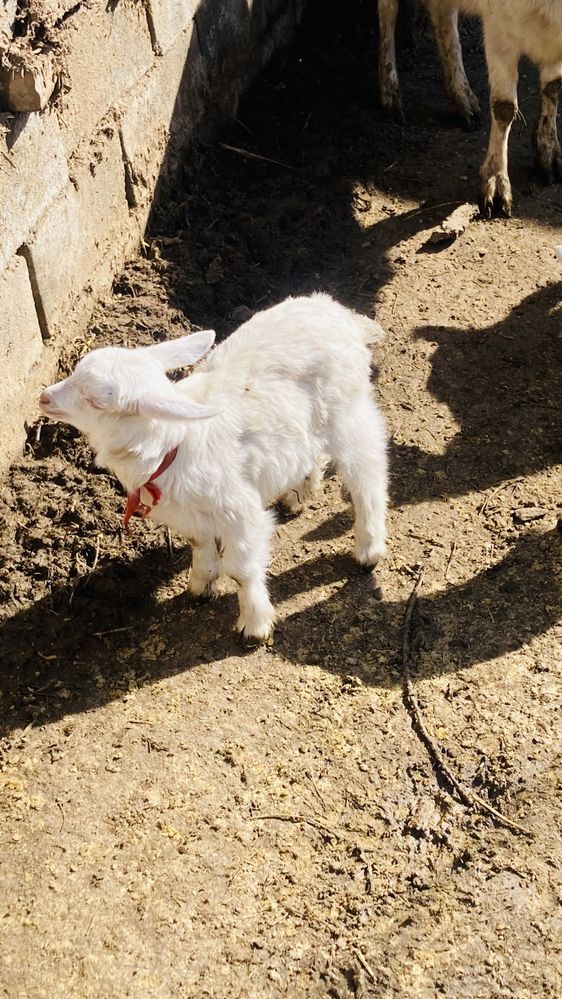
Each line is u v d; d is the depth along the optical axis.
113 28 1.85
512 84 2.13
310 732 1.33
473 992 1.09
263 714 1.35
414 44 2.91
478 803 1.25
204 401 1.31
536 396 1.82
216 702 1.36
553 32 2.02
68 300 1.76
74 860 1.21
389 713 1.35
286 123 2.48
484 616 1.46
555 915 1.15
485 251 2.16
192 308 1.93
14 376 1.60
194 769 1.29
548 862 1.19
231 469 1.31
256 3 2.50
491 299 2.03
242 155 2.35
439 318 1.99
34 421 1.66
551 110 2.29
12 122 1.54
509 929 1.14
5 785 1.28
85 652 1.43
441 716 1.34
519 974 1.10
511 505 1.63
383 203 2.30
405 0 2.82
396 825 1.23
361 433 1.43
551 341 1.93
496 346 1.93
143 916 1.15
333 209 2.25
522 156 2.45
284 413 1.34
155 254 2.01
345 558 1.56
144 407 1.18
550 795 1.25
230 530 1.33
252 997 1.09
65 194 1.71
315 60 2.69
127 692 1.38
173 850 1.21
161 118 2.09
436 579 1.52
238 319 1.94
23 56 1.51
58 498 1.57
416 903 1.16
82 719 1.35
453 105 2.57
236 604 1.49
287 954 1.12
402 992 1.09
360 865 1.20
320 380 1.37
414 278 2.09
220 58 2.34
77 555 1.51
